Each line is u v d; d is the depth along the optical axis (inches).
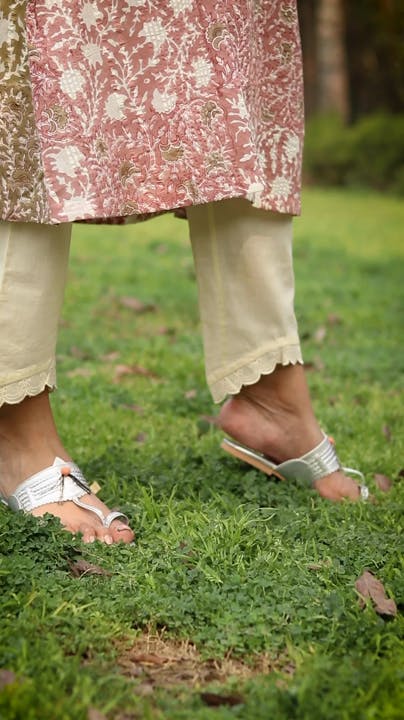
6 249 122.2
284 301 143.7
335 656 103.1
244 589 114.0
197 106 121.6
